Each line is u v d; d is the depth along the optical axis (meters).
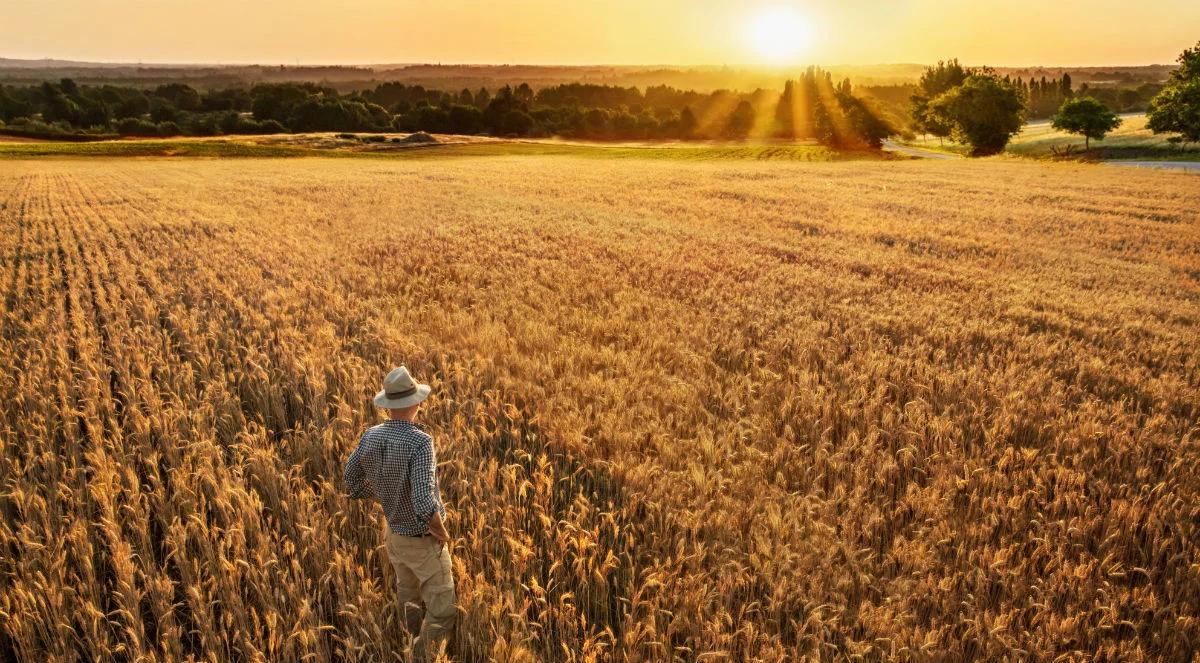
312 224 25.59
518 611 4.84
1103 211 30.81
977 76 95.56
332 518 5.65
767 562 5.04
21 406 8.38
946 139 145.38
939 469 6.71
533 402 8.41
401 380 4.45
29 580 5.06
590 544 5.23
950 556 5.61
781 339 11.10
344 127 150.75
